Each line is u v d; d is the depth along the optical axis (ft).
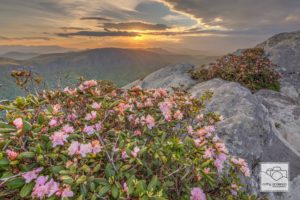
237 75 55.77
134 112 16.07
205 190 14.56
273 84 59.57
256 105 33.94
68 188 9.50
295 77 68.69
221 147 13.89
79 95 16.29
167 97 20.65
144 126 15.15
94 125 13.65
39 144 10.64
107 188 10.44
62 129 12.08
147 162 13.57
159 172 13.02
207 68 64.69
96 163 11.26
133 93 18.28
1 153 9.95
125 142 13.15
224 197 15.05
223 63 61.31
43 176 9.92
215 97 35.83
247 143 26.58
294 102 50.60
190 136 17.47
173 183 12.28
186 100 20.48
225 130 27.04
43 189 9.45
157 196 10.28
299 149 36.60
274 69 66.69
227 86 37.93
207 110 33.22
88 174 10.53
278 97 51.29
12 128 11.09
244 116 29.12
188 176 13.42
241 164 15.97
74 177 9.97
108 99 16.70
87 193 10.39
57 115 13.52
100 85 18.80
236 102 33.81
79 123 14.89
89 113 14.94
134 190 10.49
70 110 16.42
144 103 17.87
